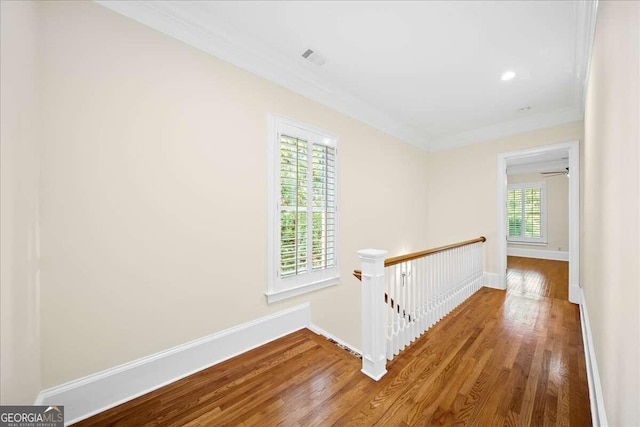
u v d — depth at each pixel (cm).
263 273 232
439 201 473
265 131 236
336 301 301
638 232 75
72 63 145
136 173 167
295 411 147
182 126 187
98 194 153
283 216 246
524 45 215
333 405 152
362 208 342
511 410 146
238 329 213
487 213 416
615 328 102
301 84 263
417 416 142
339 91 294
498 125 400
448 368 188
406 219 425
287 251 248
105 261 155
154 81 175
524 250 706
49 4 139
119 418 144
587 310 235
